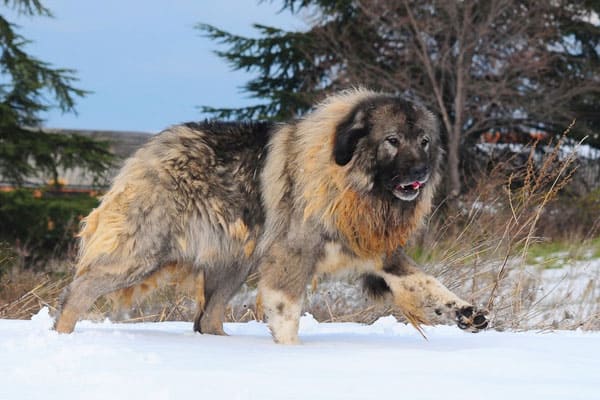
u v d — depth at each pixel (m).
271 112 28.31
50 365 5.05
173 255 7.58
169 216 7.46
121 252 7.42
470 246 10.78
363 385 4.64
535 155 27.69
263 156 7.67
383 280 7.61
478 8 26.53
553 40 28.42
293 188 7.31
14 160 24.39
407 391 4.52
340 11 28.23
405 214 7.44
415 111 7.39
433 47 27.53
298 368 5.16
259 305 7.79
